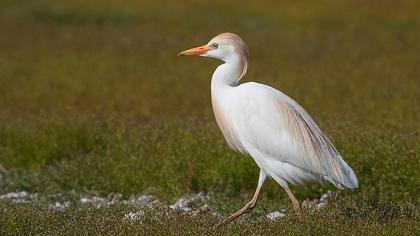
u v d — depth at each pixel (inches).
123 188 536.4
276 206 489.4
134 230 385.4
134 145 588.7
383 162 503.8
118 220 410.9
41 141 619.5
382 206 441.7
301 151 416.2
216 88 447.2
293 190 510.9
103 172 560.7
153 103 831.7
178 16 1547.7
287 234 376.5
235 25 1451.8
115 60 1091.3
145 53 1160.2
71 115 716.0
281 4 1651.1
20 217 410.3
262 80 920.9
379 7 1581.0
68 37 1310.3
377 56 1088.2
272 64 1045.2
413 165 496.7
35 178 569.0
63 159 607.8
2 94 884.6
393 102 773.9
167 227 391.2
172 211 442.9
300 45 1213.7
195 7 1649.9
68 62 1072.2
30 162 611.2
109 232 382.3
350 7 1590.8
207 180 527.8
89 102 851.4
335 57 1091.9
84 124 654.5
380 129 604.7
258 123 426.0
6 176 578.2
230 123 440.1
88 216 427.2
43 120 661.9
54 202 514.6
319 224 390.0
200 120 668.7
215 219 424.8
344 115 696.4
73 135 629.9
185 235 377.4
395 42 1189.1
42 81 950.4
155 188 525.7
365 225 387.9
